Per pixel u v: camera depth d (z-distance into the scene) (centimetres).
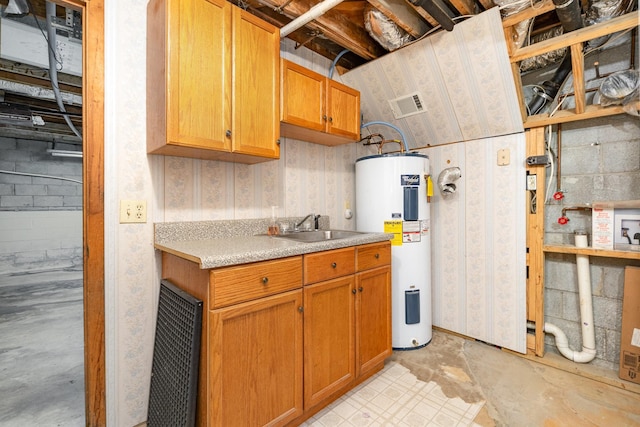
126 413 158
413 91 248
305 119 198
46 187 548
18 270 526
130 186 157
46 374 206
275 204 224
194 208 181
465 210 262
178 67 137
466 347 247
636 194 198
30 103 338
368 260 193
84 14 146
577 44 180
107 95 150
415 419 162
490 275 248
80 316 320
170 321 149
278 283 143
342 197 278
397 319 241
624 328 196
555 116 215
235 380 129
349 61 266
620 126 203
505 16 180
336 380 172
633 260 200
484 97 225
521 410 169
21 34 214
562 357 223
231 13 155
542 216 223
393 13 181
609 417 163
